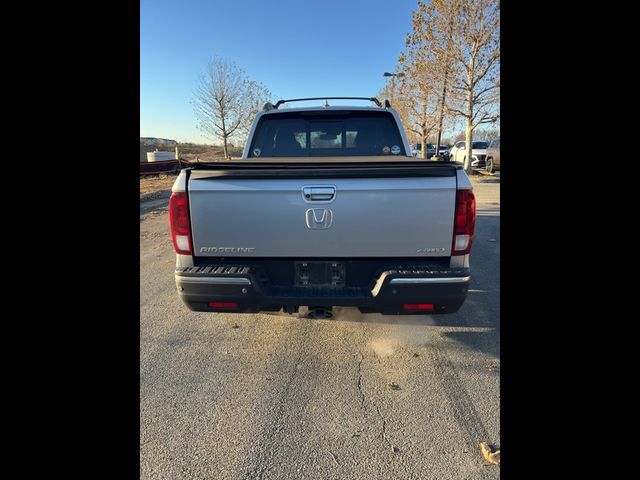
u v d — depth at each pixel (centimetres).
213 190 262
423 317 373
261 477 193
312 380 273
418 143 3080
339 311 388
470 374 277
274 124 454
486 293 434
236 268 263
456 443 212
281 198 260
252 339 335
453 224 257
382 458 203
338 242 262
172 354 309
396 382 268
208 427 227
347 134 456
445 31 1723
